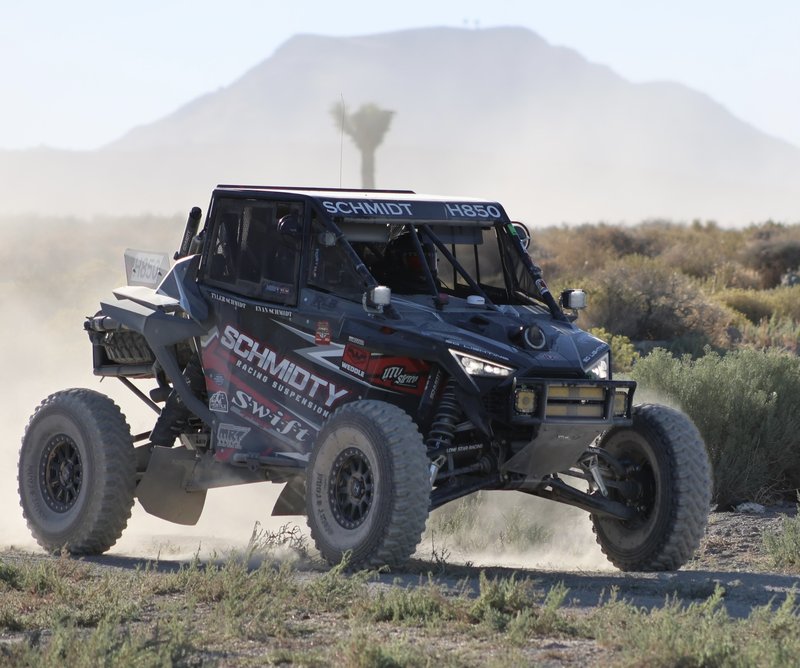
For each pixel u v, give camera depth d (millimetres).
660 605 21438
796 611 20688
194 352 30219
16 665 16391
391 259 28375
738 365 42656
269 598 20734
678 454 27156
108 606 20156
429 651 17109
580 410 25500
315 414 27109
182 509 31047
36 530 31484
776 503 39438
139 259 32938
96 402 30891
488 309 27516
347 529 25234
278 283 28094
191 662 16469
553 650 17312
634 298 83125
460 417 26125
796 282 125000
